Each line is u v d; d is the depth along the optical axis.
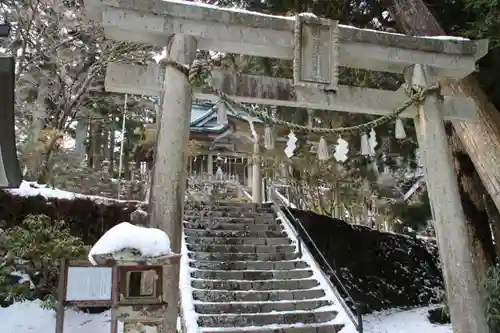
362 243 11.19
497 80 6.99
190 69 4.50
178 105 4.40
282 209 10.98
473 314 4.71
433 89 5.32
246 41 4.86
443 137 5.24
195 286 7.45
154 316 3.71
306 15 5.05
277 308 7.23
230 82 4.88
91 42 11.27
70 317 6.98
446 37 5.59
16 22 10.84
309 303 7.38
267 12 7.91
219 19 4.75
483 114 6.64
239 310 7.04
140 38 4.76
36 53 11.02
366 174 11.13
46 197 7.70
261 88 4.96
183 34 4.66
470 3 6.19
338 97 5.22
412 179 13.98
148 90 4.71
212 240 9.03
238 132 12.70
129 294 3.86
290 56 5.21
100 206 8.11
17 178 5.10
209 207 10.75
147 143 14.20
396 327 9.13
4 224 7.27
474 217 8.21
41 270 6.48
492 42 6.36
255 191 12.80
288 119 9.04
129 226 3.59
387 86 8.08
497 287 5.73
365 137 5.37
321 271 8.21
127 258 3.46
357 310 6.75
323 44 5.09
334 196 13.96
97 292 4.00
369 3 7.86
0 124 4.49
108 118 14.59
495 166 6.35
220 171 16.39
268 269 8.37
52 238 6.37
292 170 13.16
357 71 7.95
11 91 4.31
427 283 11.45
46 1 10.65
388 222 13.85
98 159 16.00
